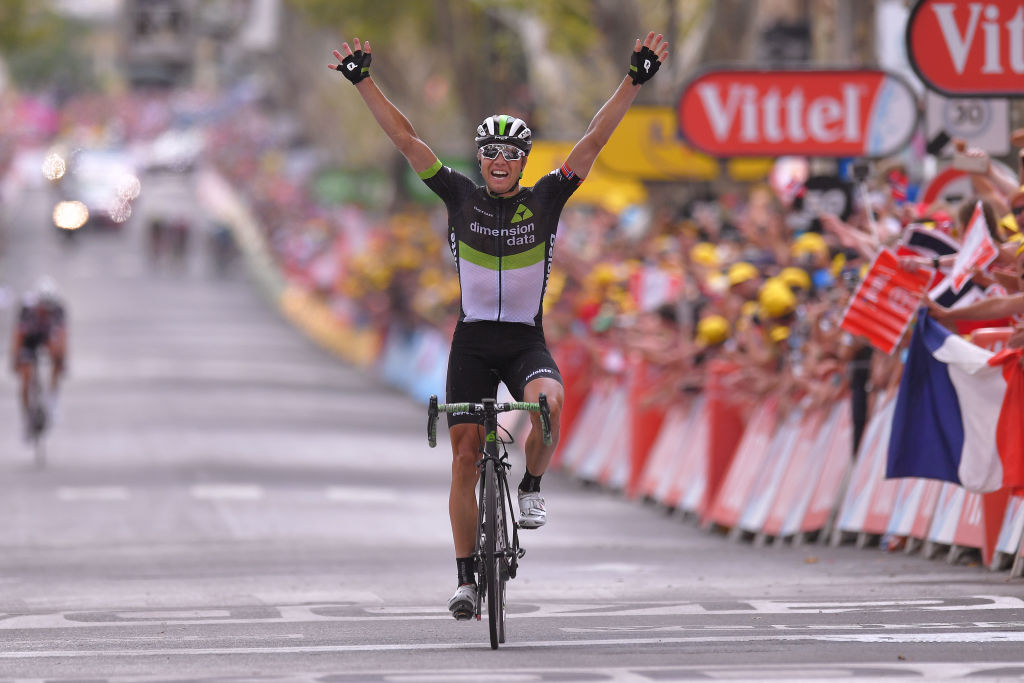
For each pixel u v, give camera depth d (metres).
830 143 55.41
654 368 60.16
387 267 125.94
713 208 66.88
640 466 60.28
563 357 70.62
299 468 68.19
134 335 148.62
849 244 41.84
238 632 29.95
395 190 163.75
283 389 109.88
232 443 77.06
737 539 48.38
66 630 30.67
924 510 40.41
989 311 35.38
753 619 30.34
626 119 75.00
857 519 43.41
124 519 52.72
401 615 32.28
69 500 57.53
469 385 27.50
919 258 39.41
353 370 132.62
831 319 44.88
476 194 27.42
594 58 105.19
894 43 63.34
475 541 27.55
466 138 132.88
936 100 47.38
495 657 26.11
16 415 90.69
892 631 28.16
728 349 49.69
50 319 68.44
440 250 113.12
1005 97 42.66
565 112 111.69
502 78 111.12
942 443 36.03
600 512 56.62
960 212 38.00
